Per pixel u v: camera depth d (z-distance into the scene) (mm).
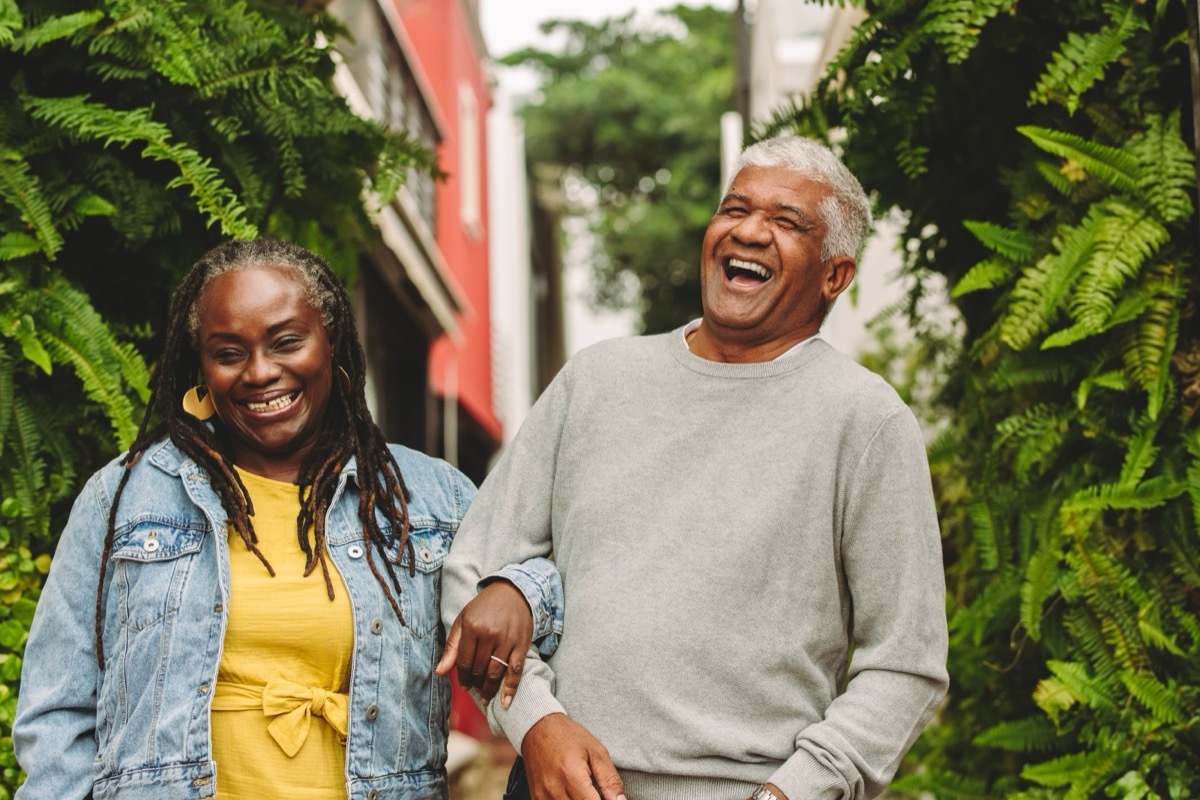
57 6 2754
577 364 2279
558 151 19594
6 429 2588
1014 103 3043
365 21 7605
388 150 3260
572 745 1975
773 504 2041
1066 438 2912
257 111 2967
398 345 9359
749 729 2016
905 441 2064
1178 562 2705
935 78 2992
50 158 2756
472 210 12539
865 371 2143
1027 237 2881
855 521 2061
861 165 3266
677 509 2076
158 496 2148
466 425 13211
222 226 2691
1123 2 2697
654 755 1993
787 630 2031
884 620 2049
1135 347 2670
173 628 2061
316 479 2189
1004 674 3432
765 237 2123
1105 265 2605
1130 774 2658
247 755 2059
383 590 2180
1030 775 2762
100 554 2143
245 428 2148
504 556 2207
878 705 2002
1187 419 2688
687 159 18109
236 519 2123
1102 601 2754
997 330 2988
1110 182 2660
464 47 12445
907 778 3504
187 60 2777
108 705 2074
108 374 2664
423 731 2234
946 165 3258
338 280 2301
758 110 11109
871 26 2918
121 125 2678
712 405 2133
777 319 2145
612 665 2023
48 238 2617
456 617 2131
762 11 10141
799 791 1941
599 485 2135
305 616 2104
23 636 2625
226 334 2102
